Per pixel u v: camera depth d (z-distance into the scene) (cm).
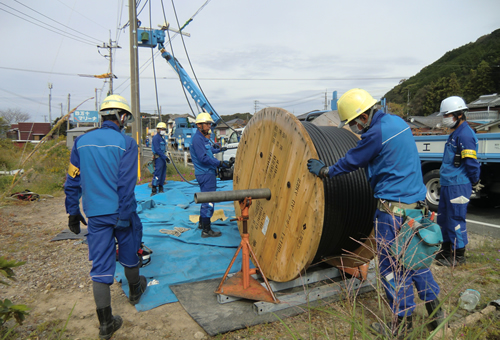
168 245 514
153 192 959
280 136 343
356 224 337
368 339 225
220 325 297
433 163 681
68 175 305
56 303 348
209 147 546
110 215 289
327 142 344
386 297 293
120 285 388
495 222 639
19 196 841
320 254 345
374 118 274
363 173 337
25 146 245
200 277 400
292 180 320
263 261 375
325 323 300
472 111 4822
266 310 316
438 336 267
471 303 318
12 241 542
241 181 443
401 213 262
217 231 570
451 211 436
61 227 627
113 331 290
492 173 627
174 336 289
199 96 1432
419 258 256
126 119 323
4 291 373
